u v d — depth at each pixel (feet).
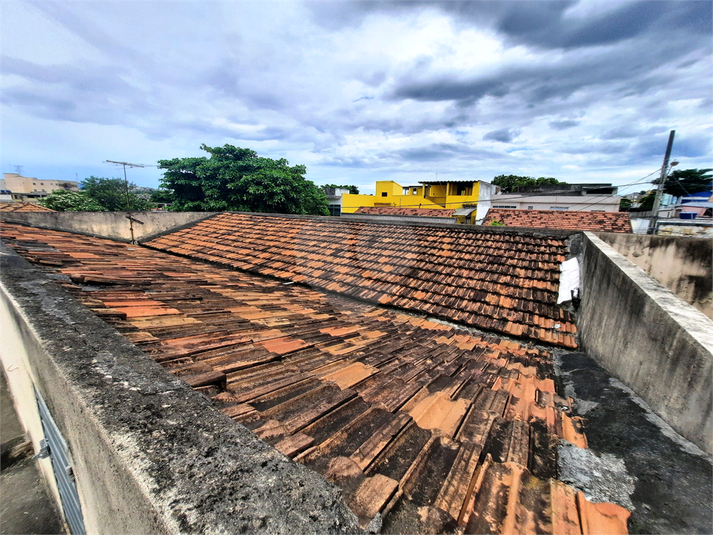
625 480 5.42
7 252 12.18
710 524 4.54
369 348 10.82
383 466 4.94
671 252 23.26
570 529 4.23
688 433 6.57
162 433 3.67
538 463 5.75
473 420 6.88
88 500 5.70
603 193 91.61
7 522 10.99
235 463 3.40
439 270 21.06
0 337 12.98
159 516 2.74
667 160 40.34
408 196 104.27
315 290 21.04
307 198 83.97
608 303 11.50
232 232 35.70
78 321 6.50
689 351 6.64
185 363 6.66
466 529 3.99
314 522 2.93
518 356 12.84
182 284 14.48
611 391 8.95
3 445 14.32
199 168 72.23
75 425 4.92
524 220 68.08
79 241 23.95
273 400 6.18
